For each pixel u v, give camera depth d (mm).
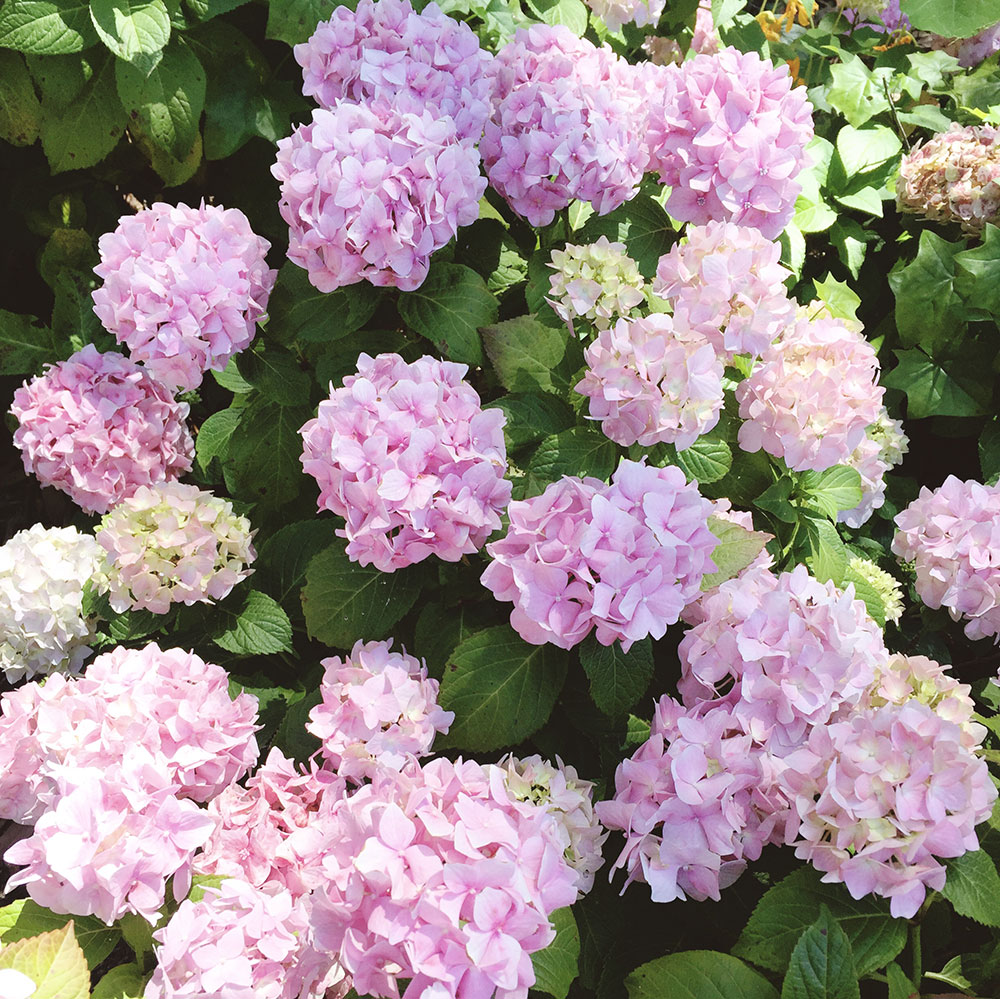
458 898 590
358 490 775
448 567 891
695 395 792
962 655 1160
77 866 668
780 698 727
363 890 607
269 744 971
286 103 1334
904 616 1159
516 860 620
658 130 979
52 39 1183
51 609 1012
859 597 1007
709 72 959
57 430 1128
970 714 737
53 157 1296
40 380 1140
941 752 661
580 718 867
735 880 758
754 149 941
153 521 926
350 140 881
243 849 784
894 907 662
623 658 765
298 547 1053
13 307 1624
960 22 1304
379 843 605
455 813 649
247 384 1111
